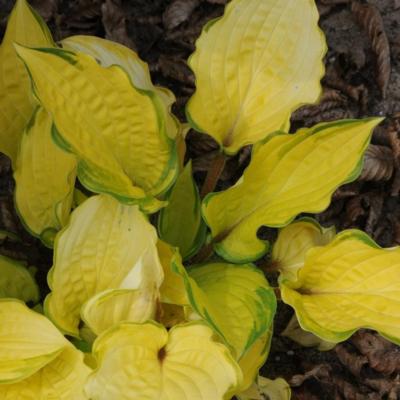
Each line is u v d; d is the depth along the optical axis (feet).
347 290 2.64
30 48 2.33
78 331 2.73
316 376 3.20
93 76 2.41
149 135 2.55
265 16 2.75
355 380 3.23
